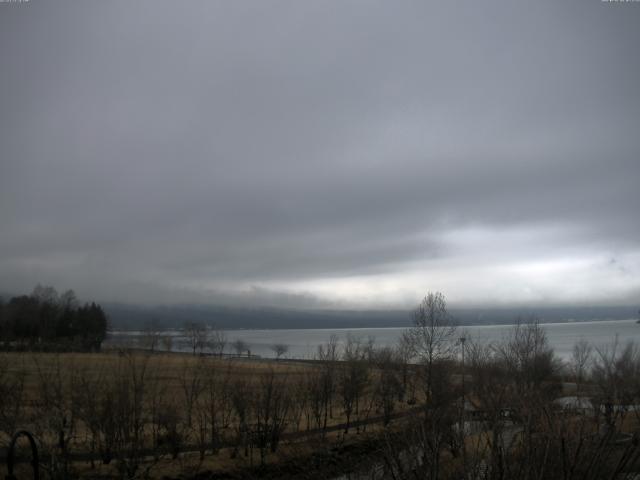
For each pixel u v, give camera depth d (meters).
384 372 54.62
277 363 85.94
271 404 43.28
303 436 40.28
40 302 137.12
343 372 51.41
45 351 59.16
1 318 109.12
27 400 32.34
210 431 40.03
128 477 28.00
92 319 132.75
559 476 12.66
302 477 30.23
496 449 13.76
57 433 28.77
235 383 43.66
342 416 49.97
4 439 29.80
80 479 27.05
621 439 16.17
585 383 55.31
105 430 31.06
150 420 38.69
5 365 35.78
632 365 48.81
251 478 31.09
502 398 21.55
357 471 17.48
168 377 50.16
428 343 54.81
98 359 54.03
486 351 65.38
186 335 164.75
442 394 33.72
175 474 30.73
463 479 13.69
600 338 192.50
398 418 41.47
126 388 33.12
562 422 14.20
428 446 14.27
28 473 25.30
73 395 35.06
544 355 51.53
